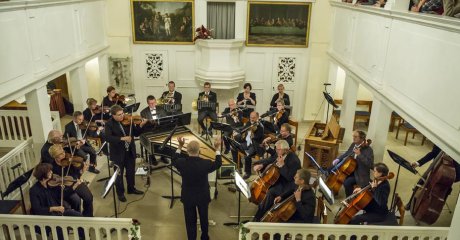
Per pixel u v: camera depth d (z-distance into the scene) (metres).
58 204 5.03
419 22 4.68
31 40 5.98
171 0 9.29
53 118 7.70
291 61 9.82
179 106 8.67
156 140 6.55
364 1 6.99
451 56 3.97
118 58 9.67
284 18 9.38
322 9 9.20
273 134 6.94
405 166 5.29
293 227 4.16
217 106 9.07
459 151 3.73
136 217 5.85
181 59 9.88
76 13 7.68
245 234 4.19
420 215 5.57
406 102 5.12
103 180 6.87
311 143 7.03
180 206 6.16
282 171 5.38
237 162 7.32
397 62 5.41
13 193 6.20
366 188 5.02
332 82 9.57
